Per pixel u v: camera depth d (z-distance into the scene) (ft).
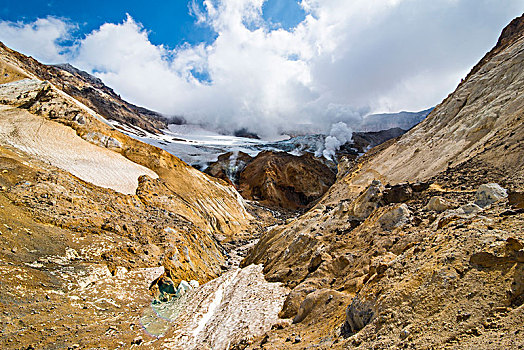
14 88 205.26
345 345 35.63
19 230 82.89
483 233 34.91
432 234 46.37
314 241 97.14
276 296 77.30
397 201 90.17
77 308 71.77
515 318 23.63
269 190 489.26
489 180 76.13
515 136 84.84
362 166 224.94
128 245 105.60
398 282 37.86
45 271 76.59
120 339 65.57
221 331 68.08
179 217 171.12
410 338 28.73
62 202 108.99
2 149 128.47
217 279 114.83
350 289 57.88
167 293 94.22
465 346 23.71
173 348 65.41
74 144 176.04
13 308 61.57
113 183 162.20
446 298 30.53
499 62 135.64
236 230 248.93
